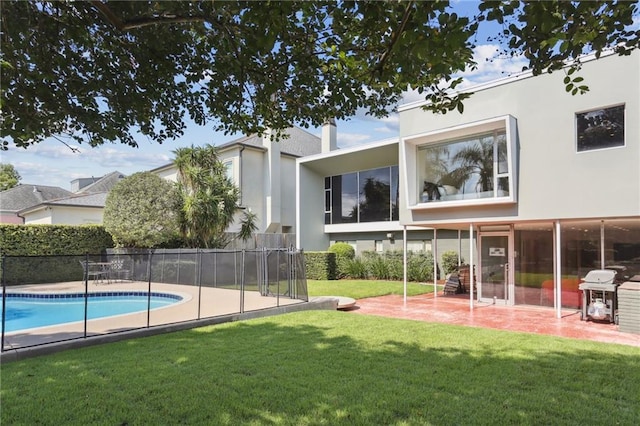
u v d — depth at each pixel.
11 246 17.44
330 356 6.05
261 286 13.48
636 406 4.26
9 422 3.82
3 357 5.83
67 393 4.53
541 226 12.24
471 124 11.34
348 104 4.30
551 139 10.16
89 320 8.75
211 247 19.62
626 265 10.74
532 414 4.05
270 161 23.59
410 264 18.56
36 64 3.32
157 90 3.99
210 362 5.73
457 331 7.96
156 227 18.28
